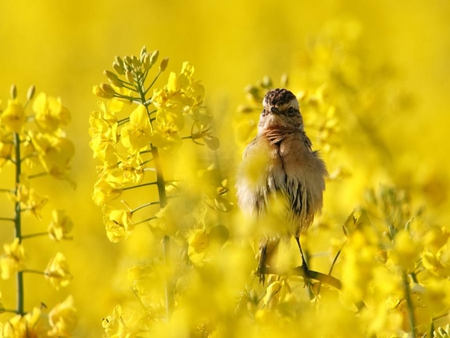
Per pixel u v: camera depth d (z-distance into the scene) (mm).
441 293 7480
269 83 12336
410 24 28984
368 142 15086
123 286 8797
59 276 6562
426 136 18531
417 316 7684
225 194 7570
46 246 13508
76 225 13875
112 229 7758
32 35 29859
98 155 7844
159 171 7719
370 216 8461
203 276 6477
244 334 6523
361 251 7484
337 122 12531
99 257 12062
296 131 11977
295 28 30281
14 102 6566
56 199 14789
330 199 12000
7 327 6457
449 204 12336
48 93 26375
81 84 26609
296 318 6816
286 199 10883
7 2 31125
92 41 29266
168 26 30672
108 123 7898
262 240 10672
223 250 6707
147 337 7430
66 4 30984
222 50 29406
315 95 12695
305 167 11609
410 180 12398
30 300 12500
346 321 6738
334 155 13062
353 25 17281
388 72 16906
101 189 7824
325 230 10945
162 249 7887
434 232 7633
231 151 7668
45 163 6609
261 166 8055
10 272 6551
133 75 8031
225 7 31438
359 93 15633
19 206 6672
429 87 24094
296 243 10992
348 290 7340
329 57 15617
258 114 12930
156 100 7844
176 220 7184
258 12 31172
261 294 7758
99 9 31375
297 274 8156
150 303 7621
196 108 7957
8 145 6699
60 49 28984
